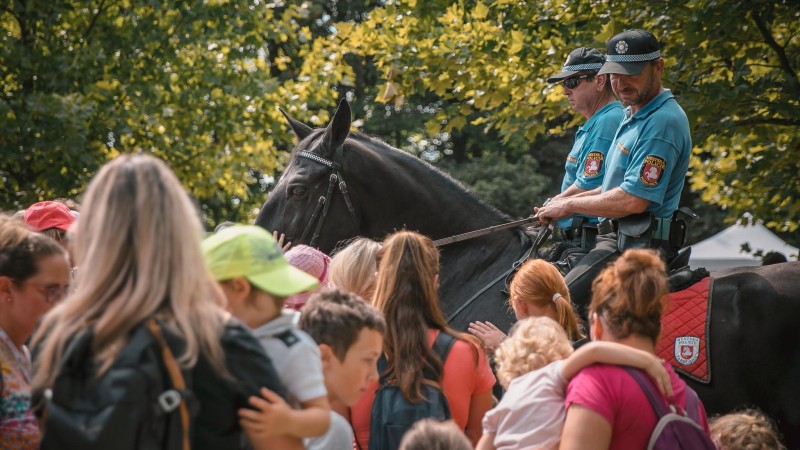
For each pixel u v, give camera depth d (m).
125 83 14.45
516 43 10.10
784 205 11.31
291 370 2.89
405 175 5.92
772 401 5.05
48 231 4.82
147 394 2.54
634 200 5.21
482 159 23.42
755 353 5.03
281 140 15.80
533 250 5.54
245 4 14.75
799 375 5.00
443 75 10.65
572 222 5.67
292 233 5.85
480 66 10.58
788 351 5.01
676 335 5.11
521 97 11.04
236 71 15.59
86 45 13.90
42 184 13.75
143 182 2.70
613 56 5.32
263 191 21.73
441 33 10.72
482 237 5.79
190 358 2.58
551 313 4.62
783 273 5.14
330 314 3.39
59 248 3.50
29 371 3.47
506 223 5.83
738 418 4.24
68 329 2.63
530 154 24.50
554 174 24.53
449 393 4.06
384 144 6.07
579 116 10.89
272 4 16.89
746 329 5.05
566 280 5.26
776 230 13.56
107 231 2.67
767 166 10.56
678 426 3.28
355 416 4.19
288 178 5.92
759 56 9.87
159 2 13.99
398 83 10.70
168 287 2.65
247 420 2.67
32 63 13.47
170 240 2.68
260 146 16.22
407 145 25.55
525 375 3.68
